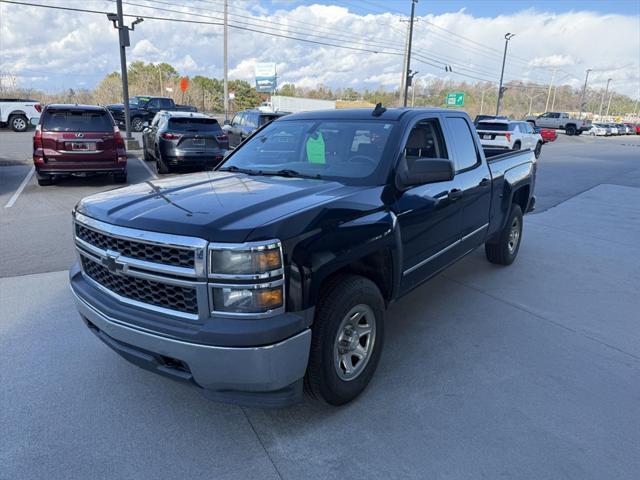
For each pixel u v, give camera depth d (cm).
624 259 662
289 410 308
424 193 369
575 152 2819
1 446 272
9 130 2633
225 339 238
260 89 6319
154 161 1597
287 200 285
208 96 6762
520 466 260
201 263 238
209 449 273
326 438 282
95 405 311
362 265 310
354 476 253
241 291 238
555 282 561
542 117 5234
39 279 527
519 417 303
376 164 346
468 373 355
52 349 379
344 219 284
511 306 486
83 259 311
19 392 323
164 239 247
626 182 1482
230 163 416
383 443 278
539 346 400
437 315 461
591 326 442
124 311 269
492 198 511
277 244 242
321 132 395
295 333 254
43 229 728
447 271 595
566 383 344
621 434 287
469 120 486
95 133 1042
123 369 353
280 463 262
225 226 242
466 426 293
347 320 294
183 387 332
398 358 377
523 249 706
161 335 252
